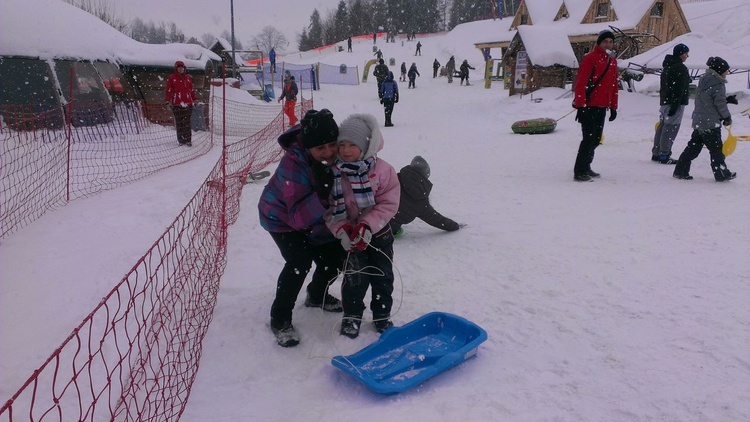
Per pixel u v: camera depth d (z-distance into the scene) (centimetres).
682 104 790
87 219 557
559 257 436
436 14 8294
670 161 819
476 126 1530
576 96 695
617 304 344
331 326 336
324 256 335
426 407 247
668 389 251
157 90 1380
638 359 279
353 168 284
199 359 298
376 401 256
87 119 1131
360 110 2106
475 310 347
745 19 3045
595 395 250
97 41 1295
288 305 316
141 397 265
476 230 519
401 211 475
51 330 331
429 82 3800
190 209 581
